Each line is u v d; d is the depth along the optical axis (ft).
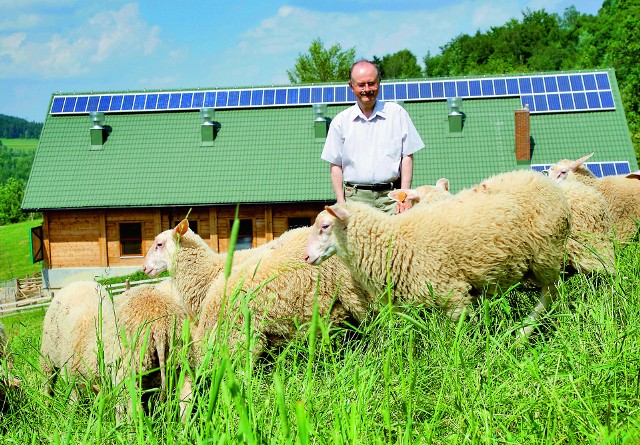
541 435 12.64
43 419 16.42
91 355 23.73
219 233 109.19
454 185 107.24
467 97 119.65
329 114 119.24
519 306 22.31
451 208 22.50
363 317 23.63
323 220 22.49
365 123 25.68
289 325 23.66
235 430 13.08
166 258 26.40
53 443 13.91
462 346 15.83
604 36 244.42
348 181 26.11
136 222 110.63
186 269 26.32
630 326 15.69
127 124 120.78
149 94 125.39
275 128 117.08
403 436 13.23
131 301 21.83
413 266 21.85
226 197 106.63
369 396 14.03
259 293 23.36
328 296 23.68
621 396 13.39
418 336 17.98
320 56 213.46
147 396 22.24
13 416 17.04
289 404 13.97
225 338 13.35
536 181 22.62
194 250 26.48
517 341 15.52
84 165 114.73
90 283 27.25
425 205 23.68
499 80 121.90
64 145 118.11
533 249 22.24
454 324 18.57
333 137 26.22
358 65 25.32
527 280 23.79
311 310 23.66
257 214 107.86
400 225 22.20
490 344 15.87
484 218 21.81
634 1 239.91
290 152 112.57
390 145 25.54
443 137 114.11
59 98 126.00
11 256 185.68
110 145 117.39
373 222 22.09
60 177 113.19
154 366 21.58
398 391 14.55
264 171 110.11
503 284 22.47
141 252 110.83
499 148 111.45
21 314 89.25
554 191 22.67
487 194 22.62
